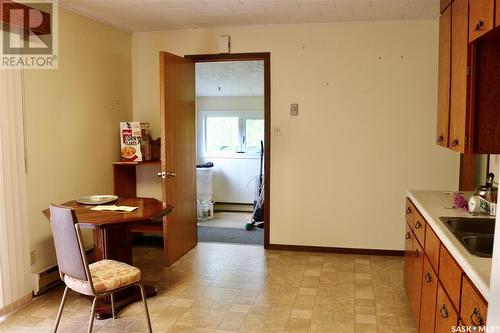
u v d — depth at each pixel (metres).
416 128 4.30
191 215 4.70
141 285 2.67
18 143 3.12
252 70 5.66
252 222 5.80
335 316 3.05
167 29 4.68
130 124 4.45
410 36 4.23
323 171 4.52
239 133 7.25
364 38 4.31
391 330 2.85
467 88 2.25
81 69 3.98
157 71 4.81
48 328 2.87
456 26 2.54
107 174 4.45
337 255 4.49
